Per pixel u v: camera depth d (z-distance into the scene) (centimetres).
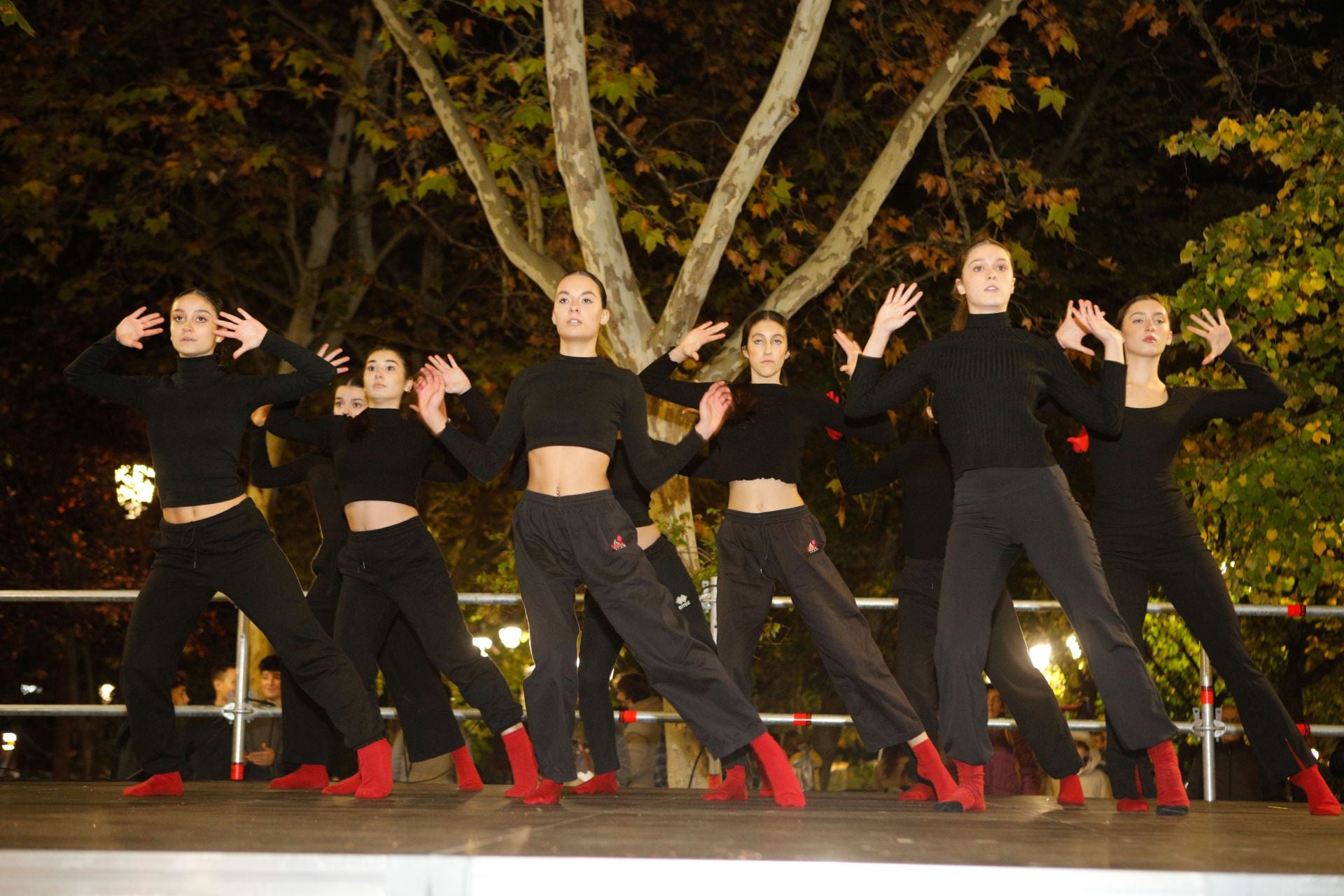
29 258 1307
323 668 474
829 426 517
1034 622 1194
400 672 561
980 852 281
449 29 1032
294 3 1361
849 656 481
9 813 375
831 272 913
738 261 1031
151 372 1408
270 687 731
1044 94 956
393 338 1414
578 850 269
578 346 452
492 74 1027
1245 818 413
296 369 481
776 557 497
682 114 1191
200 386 480
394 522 525
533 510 433
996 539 425
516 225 946
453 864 254
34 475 1481
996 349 430
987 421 425
